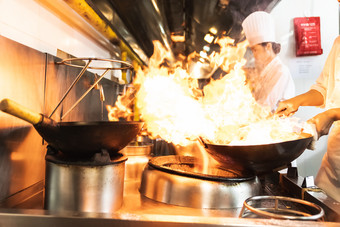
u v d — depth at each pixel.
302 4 2.41
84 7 1.16
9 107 0.46
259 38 2.29
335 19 2.39
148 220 0.47
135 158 1.15
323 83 1.36
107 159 0.65
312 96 1.29
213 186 0.77
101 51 1.83
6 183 0.74
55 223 0.48
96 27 1.46
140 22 1.31
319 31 2.37
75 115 1.20
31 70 0.84
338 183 1.20
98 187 0.64
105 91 1.64
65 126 0.58
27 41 0.94
